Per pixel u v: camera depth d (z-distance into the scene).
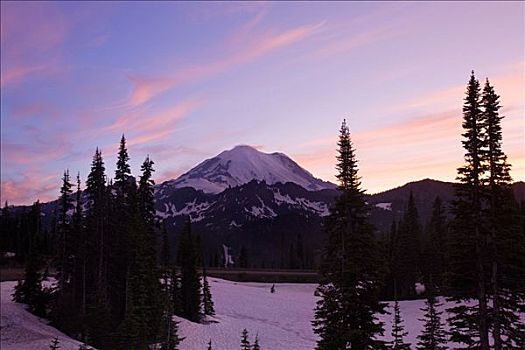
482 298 26.55
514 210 26.25
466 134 26.70
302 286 115.50
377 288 25.16
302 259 170.62
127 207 52.72
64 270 53.53
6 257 93.06
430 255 82.19
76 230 54.25
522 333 26.05
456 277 27.38
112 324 48.75
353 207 25.97
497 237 26.36
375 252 25.34
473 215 26.64
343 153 26.50
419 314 70.94
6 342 43.06
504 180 26.19
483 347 26.23
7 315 50.25
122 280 52.81
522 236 26.22
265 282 121.88
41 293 55.84
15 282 70.50
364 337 24.66
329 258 26.17
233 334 60.12
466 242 26.42
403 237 89.44
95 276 54.28
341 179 26.33
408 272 87.00
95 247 53.00
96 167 53.69
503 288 27.25
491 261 25.98
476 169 26.36
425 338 37.88
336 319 25.16
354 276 25.11
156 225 51.66
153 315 46.28
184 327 59.94
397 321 37.31
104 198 53.66
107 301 50.16
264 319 73.19
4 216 107.81
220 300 85.44
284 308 83.19
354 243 25.11
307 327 68.62
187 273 66.88
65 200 54.03
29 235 93.25
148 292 46.31
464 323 27.20
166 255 67.19
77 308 52.69
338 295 25.27
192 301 65.75
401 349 36.72
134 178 53.34
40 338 44.81
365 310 24.92
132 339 42.94
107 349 45.09
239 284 110.69
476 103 26.59
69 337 47.69
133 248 48.12
